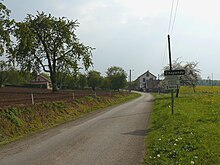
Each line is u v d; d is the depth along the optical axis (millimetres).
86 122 21516
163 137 12680
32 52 44281
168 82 21531
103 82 106562
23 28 30312
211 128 14109
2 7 26469
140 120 21766
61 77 49875
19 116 19125
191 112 22906
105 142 12992
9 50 28703
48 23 44969
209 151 9531
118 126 18547
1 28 27203
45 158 10258
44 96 35188
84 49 47719
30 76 47000
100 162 9445
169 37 25625
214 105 29859
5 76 86312
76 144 12766
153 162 8953
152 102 49312
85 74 98125
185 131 13539
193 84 63750
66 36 45844
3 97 31531
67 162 9586
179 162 8547
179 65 64625
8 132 16188
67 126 19562
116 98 58125
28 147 12469
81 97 39125
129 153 10562
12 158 10453
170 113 22484
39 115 21672
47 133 16641
